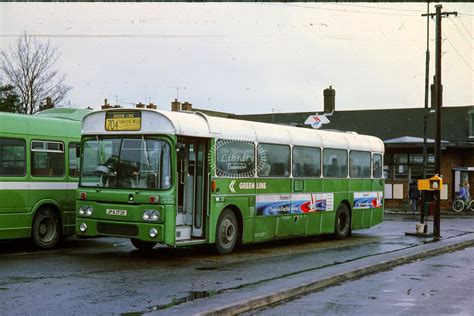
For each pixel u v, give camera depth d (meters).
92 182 14.20
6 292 9.82
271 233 16.48
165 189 13.35
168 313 8.23
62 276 11.38
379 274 12.83
